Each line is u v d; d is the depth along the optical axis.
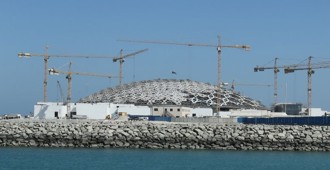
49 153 118.44
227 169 98.31
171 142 130.38
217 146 130.50
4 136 132.12
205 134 130.88
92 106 192.88
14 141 132.25
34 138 132.25
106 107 194.38
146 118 184.25
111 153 119.38
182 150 127.44
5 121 143.12
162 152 122.62
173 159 110.62
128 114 198.12
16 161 105.25
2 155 114.38
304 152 127.75
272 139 130.25
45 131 132.38
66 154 116.88
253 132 131.25
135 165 101.12
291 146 130.62
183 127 132.75
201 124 138.00
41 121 143.12
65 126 133.50
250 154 122.00
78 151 122.81
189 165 102.44
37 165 100.19
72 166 99.19
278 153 124.94
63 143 131.50
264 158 114.88
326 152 128.12
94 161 105.88
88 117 191.50
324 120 145.00
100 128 132.75
